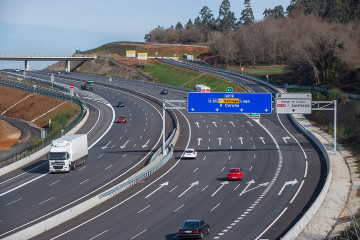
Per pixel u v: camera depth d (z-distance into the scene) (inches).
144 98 6717.5
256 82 7539.4
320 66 6692.9
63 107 6072.8
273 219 1961.1
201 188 2546.8
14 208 2246.6
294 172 2878.9
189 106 3380.9
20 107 6766.7
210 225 1889.8
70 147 3024.1
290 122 4813.0
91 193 2471.7
